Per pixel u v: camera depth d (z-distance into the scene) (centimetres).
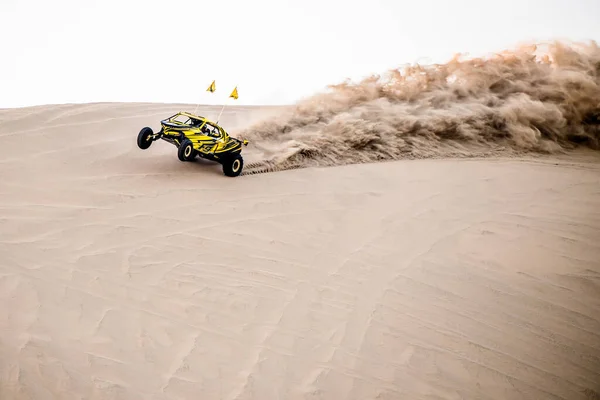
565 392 638
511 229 968
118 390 570
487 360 671
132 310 693
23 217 894
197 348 644
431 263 856
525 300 784
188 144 1088
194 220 939
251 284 773
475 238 934
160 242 856
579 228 974
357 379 624
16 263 757
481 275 833
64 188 1020
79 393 559
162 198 1012
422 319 730
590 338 723
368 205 1048
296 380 614
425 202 1067
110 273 762
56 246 815
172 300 721
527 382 646
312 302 747
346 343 677
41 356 597
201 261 816
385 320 722
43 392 553
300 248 880
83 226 884
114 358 612
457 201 1075
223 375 610
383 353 666
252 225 939
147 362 614
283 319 709
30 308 670
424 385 625
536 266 861
